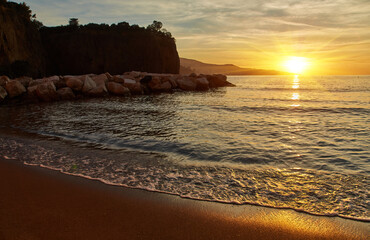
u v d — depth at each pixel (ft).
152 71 321.52
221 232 11.26
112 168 19.63
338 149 25.16
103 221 11.96
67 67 290.35
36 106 64.18
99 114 48.98
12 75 165.48
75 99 80.94
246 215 12.78
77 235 10.77
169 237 10.78
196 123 38.68
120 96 92.07
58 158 22.21
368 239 10.97
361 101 75.92
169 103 69.05
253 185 16.58
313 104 66.74
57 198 14.37
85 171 18.94
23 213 12.60
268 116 45.60
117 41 310.65
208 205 13.76
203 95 100.12
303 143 27.32
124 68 310.45
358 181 17.29
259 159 22.06
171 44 357.00
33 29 256.32
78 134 31.89
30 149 25.18
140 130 33.91
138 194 15.03
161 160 21.74
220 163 21.06
